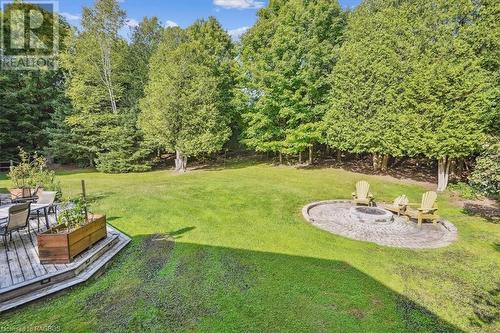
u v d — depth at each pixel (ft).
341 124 53.21
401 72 44.75
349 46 52.21
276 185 47.85
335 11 60.70
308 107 61.31
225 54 73.97
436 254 22.40
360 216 30.27
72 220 19.95
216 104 65.41
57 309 14.74
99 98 69.97
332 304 15.72
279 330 13.60
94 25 65.62
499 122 35.42
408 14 46.26
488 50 37.65
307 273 19.07
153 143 70.23
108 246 21.77
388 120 46.06
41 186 33.60
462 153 38.37
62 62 70.54
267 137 67.41
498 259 21.71
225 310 14.99
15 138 72.38
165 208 34.17
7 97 69.56
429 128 40.60
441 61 39.68
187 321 14.07
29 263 18.06
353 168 63.77
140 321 13.97
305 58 59.67
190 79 63.31
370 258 21.52
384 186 48.01
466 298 16.67
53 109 77.92
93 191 44.29
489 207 36.47
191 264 20.12
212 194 41.50
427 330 13.94
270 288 17.16
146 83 77.46
